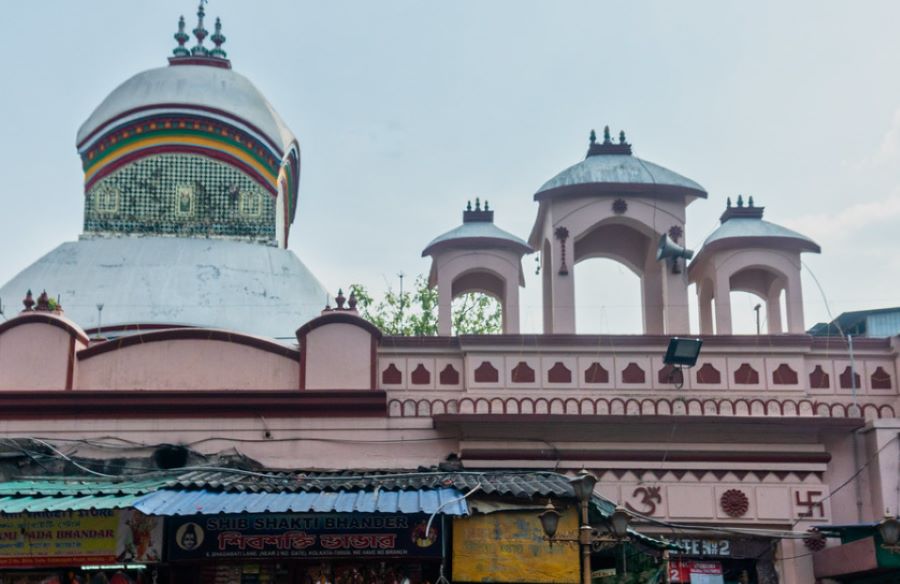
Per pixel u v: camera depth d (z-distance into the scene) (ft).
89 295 60.44
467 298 88.07
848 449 51.52
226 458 49.67
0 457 48.73
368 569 44.73
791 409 51.88
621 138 59.57
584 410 51.37
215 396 50.37
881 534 40.63
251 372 51.85
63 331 51.60
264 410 50.49
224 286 61.62
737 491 50.42
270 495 43.45
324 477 46.44
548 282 58.70
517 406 51.21
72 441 49.80
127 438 50.06
